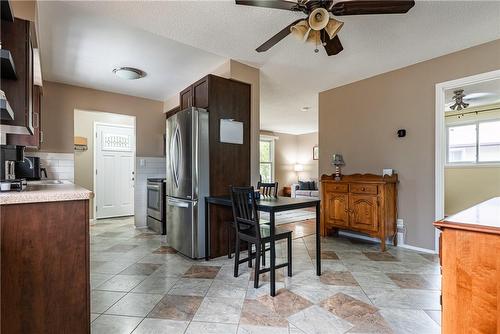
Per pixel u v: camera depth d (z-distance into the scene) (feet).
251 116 11.50
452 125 19.16
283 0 6.02
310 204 8.43
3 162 6.55
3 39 5.32
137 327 5.63
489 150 17.57
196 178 9.90
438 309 6.36
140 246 11.78
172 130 11.16
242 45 9.46
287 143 31.01
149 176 16.22
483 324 3.20
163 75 12.32
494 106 17.31
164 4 7.13
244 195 7.87
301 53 10.13
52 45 9.42
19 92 5.42
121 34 8.70
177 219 10.81
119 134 19.20
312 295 7.09
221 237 10.48
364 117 12.94
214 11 7.43
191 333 5.42
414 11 7.48
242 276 8.40
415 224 11.23
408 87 11.43
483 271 3.21
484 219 3.65
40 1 6.91
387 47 9.71
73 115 13.58
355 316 6.06
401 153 11.65
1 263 4.11
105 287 7.57
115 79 12.85
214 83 10.41
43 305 4.40
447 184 19.06
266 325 5.70
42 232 4.40
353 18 7.82
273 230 7.57
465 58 9.88
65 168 13.23
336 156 13.32
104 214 18.43
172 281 8.00
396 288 7.51
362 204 11.62
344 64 11.24
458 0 7.01
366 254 10.62
